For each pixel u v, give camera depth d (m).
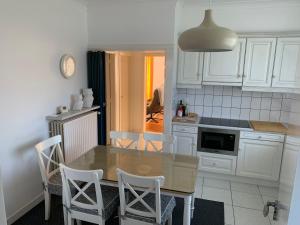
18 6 2.56
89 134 3.75
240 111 4.05
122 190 2.05
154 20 3.60
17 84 2.62
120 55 5.29
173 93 3.80
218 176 3.89
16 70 2.60
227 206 3.11
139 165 2.51
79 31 3.74
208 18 1.74
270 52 3.43
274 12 3.53
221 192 3.46
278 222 1.10
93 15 3.88
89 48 3.99
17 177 2.72
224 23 3.74
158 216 2.00
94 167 2.46
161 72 7.84
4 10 2.41
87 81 4.04
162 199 2.34
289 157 0.99
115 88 4.63
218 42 1.63
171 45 3.58
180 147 3.90
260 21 3.60
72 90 3.64
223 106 4.11
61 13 3.27
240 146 3.62
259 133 3.49
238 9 3.65
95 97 4.04
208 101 4.17
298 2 3.40
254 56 3.51
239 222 2.79
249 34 3.48
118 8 3.74
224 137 3.67
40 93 2.97
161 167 2.47
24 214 2.83
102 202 2.12
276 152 3.47
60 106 3.35
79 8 3.69
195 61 3.77
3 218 0.78
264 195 3.39
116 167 2.46
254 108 3.97
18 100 2.65
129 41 3.79
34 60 2.84
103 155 2.79
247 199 3.28
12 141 2.62
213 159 3.79
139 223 2.09
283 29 3.54
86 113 3.74
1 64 2.42
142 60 5.84
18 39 2.59
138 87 5.96
